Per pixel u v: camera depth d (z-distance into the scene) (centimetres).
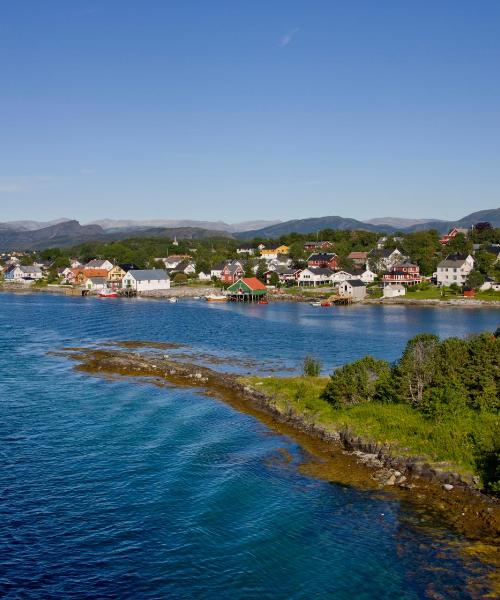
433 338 4609
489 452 3300
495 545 2680
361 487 3319
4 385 5850
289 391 5109
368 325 10475
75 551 2719
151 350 7944
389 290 15138
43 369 6644
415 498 3158
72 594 2400
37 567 2588
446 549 2658
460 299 14050
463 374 4172
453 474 3291
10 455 3869
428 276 17888
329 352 7731
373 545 2714
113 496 3266
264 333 9531
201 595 2395
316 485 3362
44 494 3294
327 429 4156
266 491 3297
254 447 4003
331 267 19962
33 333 9638
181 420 4656
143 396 5434
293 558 2636
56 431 4378
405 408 4188
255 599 2370
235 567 2584
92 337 9212
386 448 3706
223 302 15662
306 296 16100
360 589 2406
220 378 5928
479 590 2358
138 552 2708
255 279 16675
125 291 17925
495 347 4191
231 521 2975
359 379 4522
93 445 4069
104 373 6425
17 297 17788
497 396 4000
